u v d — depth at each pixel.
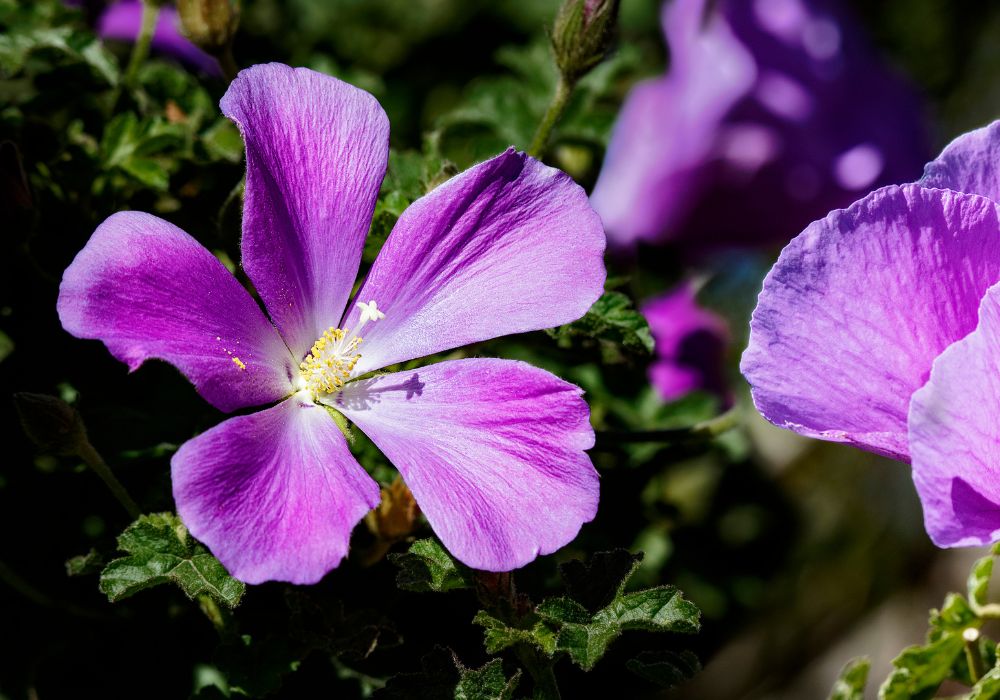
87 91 0.46
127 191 0.45
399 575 0.39
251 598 0.43
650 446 0.48
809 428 0.38
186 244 0.39
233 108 0.39
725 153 0.51
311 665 0.43
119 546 0.39
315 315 0.41
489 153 0.48
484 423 0.40
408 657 0.43
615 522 0.47
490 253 0.41
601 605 0.39
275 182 0.40
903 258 0.38
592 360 0.45
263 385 0.40
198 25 0.44
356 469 0.39
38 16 0.47
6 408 0.44
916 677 0.42
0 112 0.45
